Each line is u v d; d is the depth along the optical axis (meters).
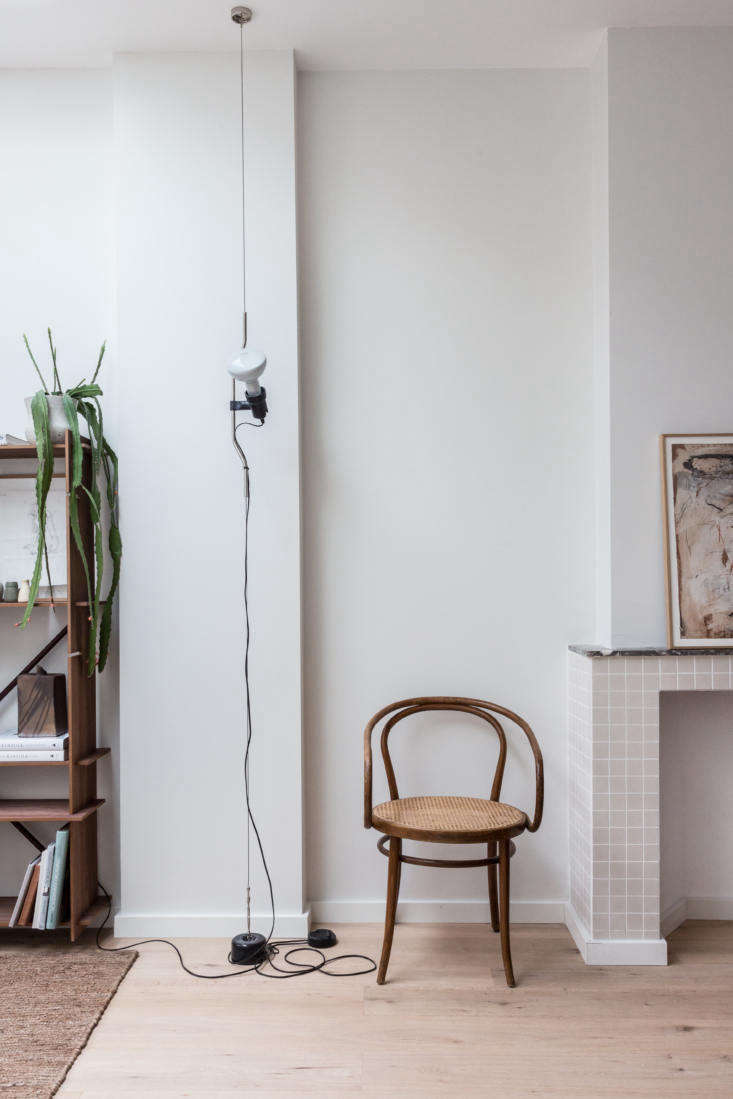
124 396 2.55
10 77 2.65
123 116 2.55
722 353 2.45
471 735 2.62
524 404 2.64
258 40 2.50
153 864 2.51
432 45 2.53
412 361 2.64
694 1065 1.83
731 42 2.45
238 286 2.54
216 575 2.53
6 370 2.65
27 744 2.38
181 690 2.53
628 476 2.45
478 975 2.24
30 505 2.62
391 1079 1.78
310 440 2.63
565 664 2.62
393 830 2.17
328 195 2.65
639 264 2.46
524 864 2.62
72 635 2.40
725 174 2.45
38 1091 1.73
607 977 2.23
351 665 2.63
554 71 2.65
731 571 2.39
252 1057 1.87
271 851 2.51
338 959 2.34
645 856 2.33
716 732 2.58
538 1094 1.73
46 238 2.66
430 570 2.63
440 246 2.64
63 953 2.38
